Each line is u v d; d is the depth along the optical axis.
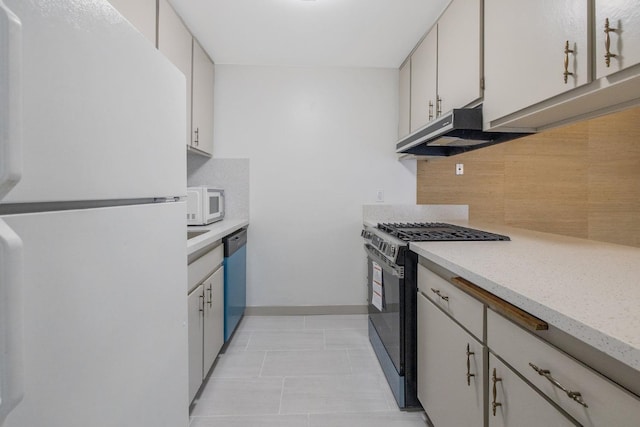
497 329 0.95
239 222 2.61
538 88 1.22
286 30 2.30
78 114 0.49
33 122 0.41
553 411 0.73
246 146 2.92
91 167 0.52
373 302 2.19
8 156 0.32
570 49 1.07
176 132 0.89
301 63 2.87
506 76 1.41
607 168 3.42
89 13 0.51
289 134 2.93
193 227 2.29
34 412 0.41
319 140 2.95
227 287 2.24
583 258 1.18
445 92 1.99
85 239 0.50
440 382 1.33
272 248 2.96
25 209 0.43
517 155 3.31
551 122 1.46
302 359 2.18
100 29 0.54
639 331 0.56
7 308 0.32
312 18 2.15
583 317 0.62
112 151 0.58
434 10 2.05
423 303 1.53
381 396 1.79
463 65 1.76
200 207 2.29
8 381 0.33
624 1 0.90
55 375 0.44
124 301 0.61
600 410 0.61
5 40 0.32
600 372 0.62
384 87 2.95
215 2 1.97
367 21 2.18
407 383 1.65
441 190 3.18
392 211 2.88
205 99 2.62
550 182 3.36
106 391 0.55
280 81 2.91
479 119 1.59
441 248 1.40
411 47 2.55
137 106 0.67
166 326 0.80
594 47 0.99
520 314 0.81
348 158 2.96
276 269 2.97
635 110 3.44
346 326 2.73
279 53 2.67
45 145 0.43
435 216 2.85
